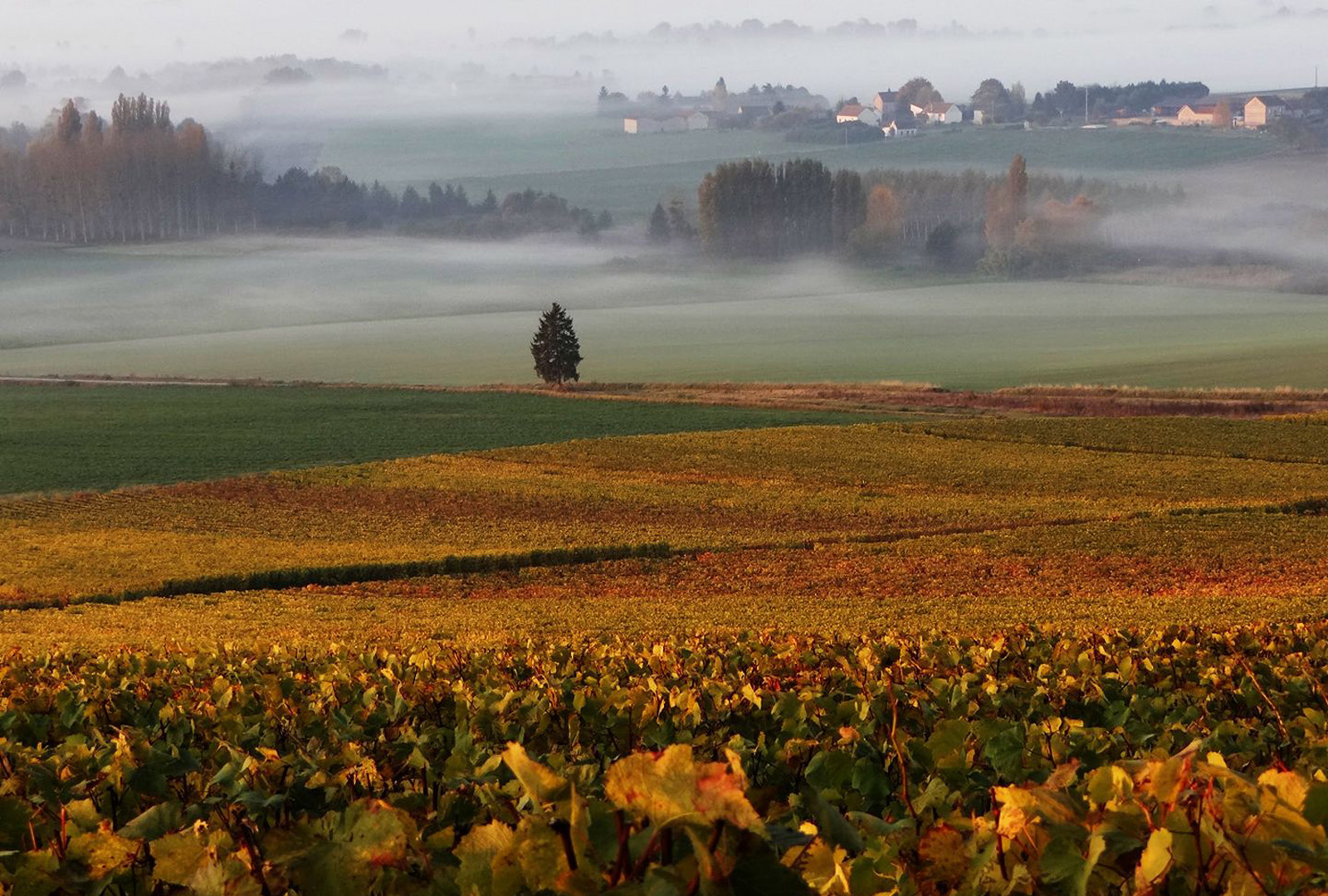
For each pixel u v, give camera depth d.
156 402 144.12
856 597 61.00
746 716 12.81
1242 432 104.81
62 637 48.34
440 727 13.73
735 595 62.88
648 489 93.12
